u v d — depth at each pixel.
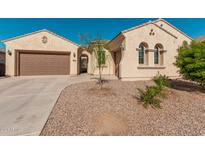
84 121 4.54
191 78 8.87
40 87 9.30
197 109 6.25
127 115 5.20
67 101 6.36
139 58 12.84
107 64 16.70
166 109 6.02
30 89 8.71
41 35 16.02
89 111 5.32
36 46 15.87
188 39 19.00
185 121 4.96
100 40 9.13
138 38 12.33
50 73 16.73
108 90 8.35
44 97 6.93
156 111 5.74
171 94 8.02
